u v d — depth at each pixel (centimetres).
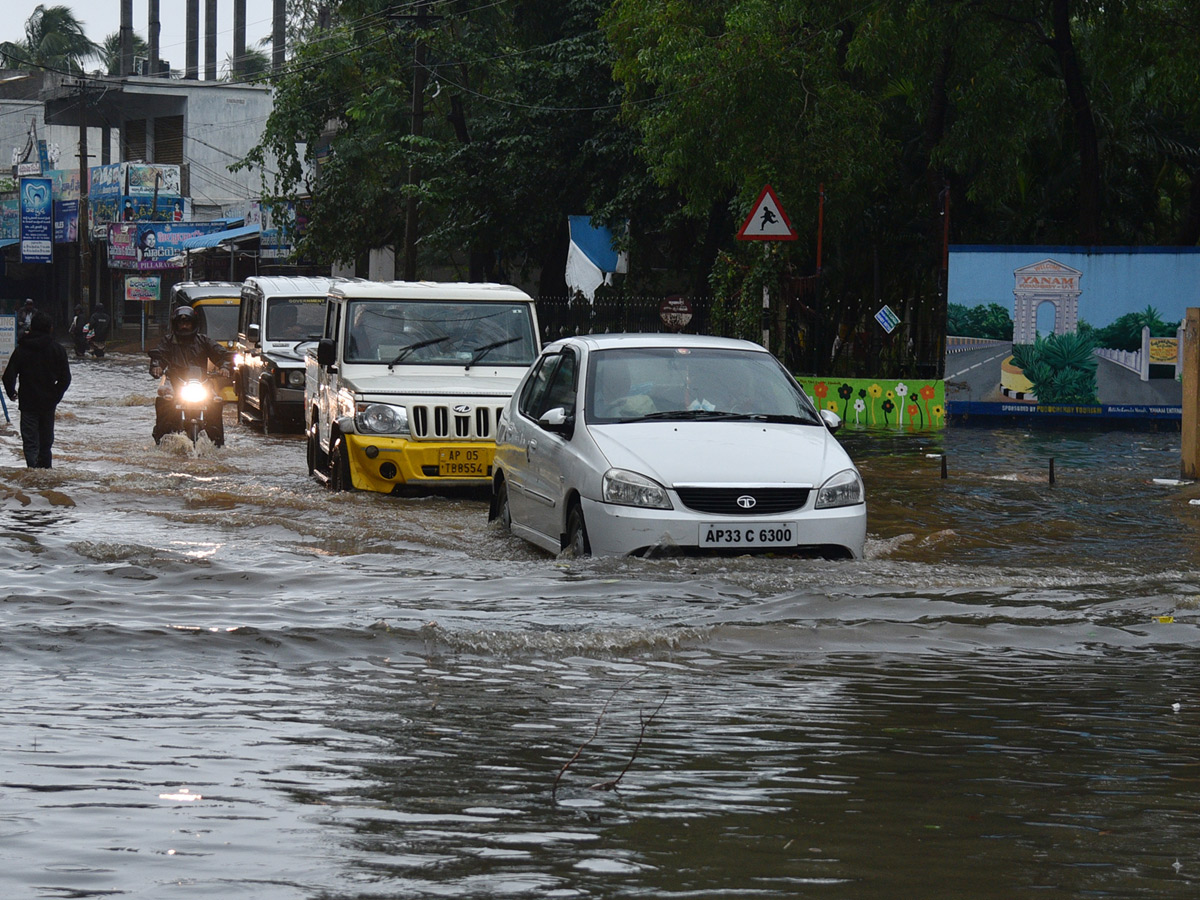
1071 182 3422
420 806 540
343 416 1830
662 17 3350
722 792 566
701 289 4306
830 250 3556
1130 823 529
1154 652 891
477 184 4578
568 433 1300
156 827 507
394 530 1431
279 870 462
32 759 600
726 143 3097
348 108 5294
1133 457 2242
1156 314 2711
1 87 10312
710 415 1309
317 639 885
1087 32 3194
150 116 8862
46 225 8069
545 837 501
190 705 712
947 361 2786
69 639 872
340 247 5594
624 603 1021
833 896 444
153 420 3012
